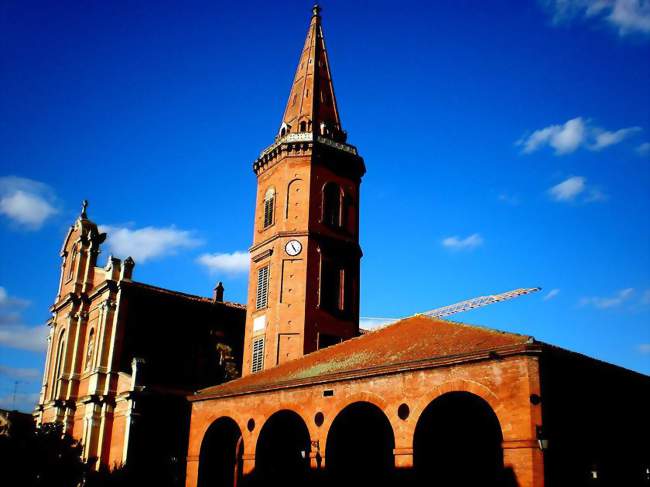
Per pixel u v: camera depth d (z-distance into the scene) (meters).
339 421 34.16
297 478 38.47
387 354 34.25
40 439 44.03
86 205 65.81
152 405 52.12
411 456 30.03
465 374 29.34
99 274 61.00
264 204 54.97
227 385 42.25
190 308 59.47
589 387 30.31
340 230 53.47
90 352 58.19
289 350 49.03
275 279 51.16
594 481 28.47
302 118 56.88
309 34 61.69
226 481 46.03
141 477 49.62
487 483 32.56
